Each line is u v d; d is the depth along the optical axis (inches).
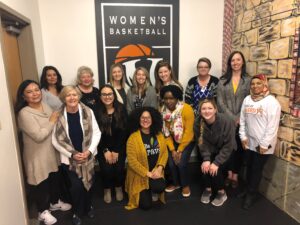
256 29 105.7
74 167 84.0
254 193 97.8
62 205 95.8
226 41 128.8
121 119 96.2
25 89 77.5
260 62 104.0
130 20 119.0
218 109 107.5
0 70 64.1
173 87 99.8
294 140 87.0
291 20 86.0
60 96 82.7
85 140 85.0
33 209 89.9
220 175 95.9
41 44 111.3
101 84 122.3
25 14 91.7
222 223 87.7
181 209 96.0
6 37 85.7
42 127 79.4
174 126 101.7
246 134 97.3
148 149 94.7
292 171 88.8
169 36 124.4
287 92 89.0
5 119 65.9
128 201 101.4
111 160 97.3
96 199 104.0
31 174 80.7
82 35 116.3
